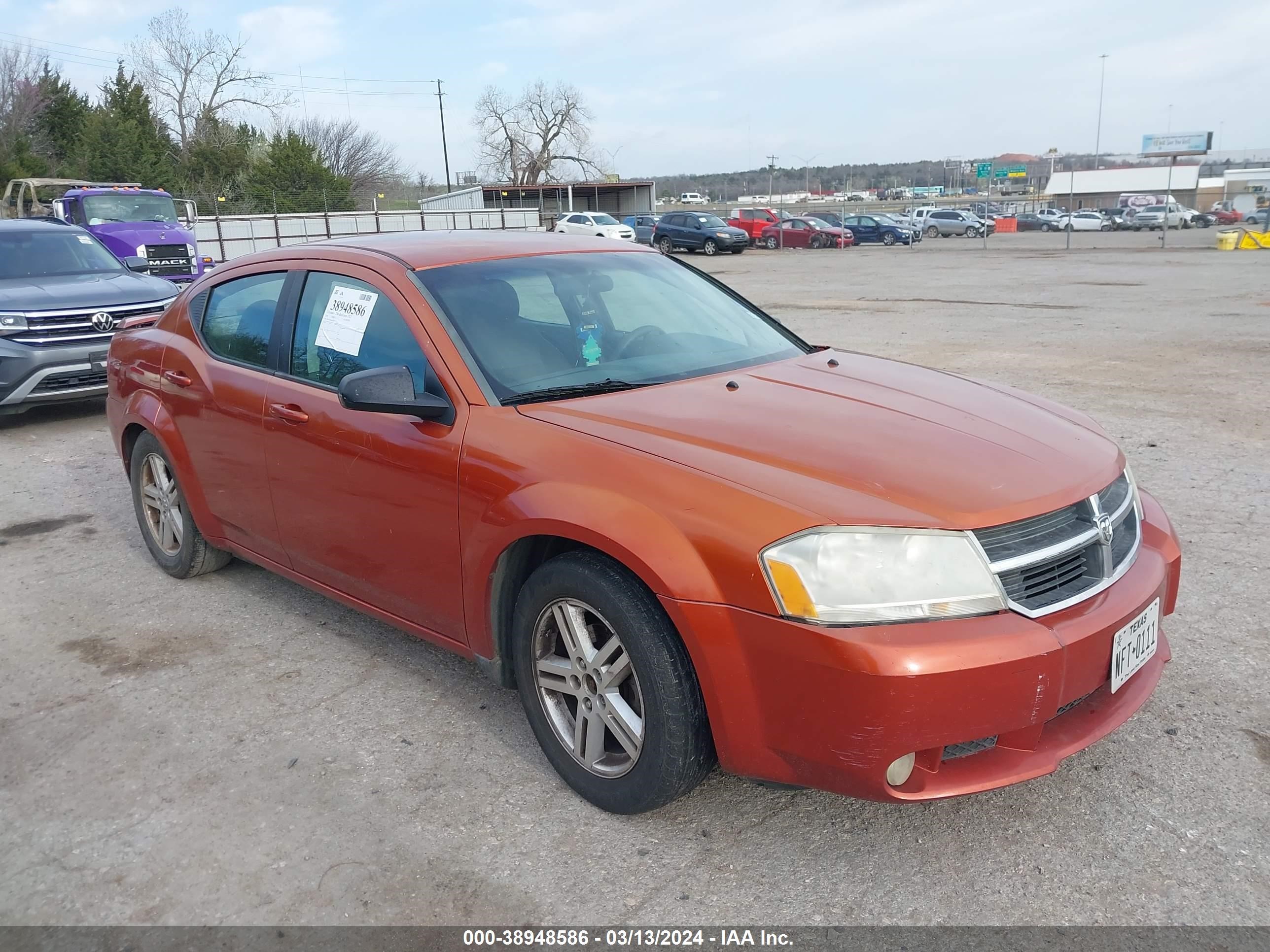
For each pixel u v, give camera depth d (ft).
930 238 167.32
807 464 8.27
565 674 9.20
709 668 7.83
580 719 9.17
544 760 10.12
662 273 13.23
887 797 7.52
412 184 272.92
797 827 8.88
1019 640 7.41
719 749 8.11
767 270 90.02
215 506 13.71
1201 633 12.36
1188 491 18.10
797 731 7.61
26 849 8.89
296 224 124.06
